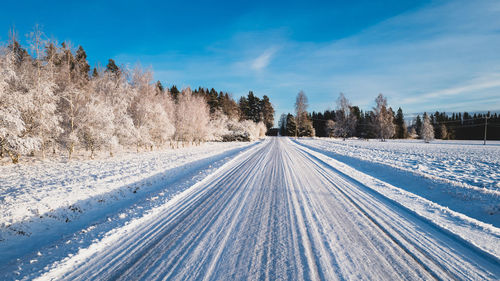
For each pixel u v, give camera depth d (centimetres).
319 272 280
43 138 1438
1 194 657
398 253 324
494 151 2142
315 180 873
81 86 1777
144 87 2316
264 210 526
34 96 1349
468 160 1358
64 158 1611
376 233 393
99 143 1680
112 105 1948
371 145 3288
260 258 316
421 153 1895
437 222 428
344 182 836
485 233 378
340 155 1723
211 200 623
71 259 325
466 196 576
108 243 377
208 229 424
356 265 294
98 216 596
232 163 1430
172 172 1140
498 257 298
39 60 1372
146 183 898
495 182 729
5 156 1492
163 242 375
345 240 367
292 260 309
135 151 2317
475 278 263
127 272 291
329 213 498
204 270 289
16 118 1162
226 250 341
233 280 266
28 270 305
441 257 312
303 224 437
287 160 1549
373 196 640
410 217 471
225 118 4834
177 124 2844
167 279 272
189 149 2672
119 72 2072
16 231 454
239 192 702
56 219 535
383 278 265
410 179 823
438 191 665
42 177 926
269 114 8262
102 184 801
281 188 743
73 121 1622
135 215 506
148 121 2247
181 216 501
